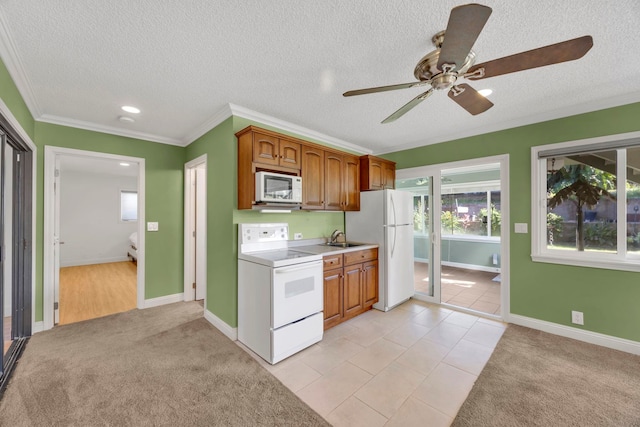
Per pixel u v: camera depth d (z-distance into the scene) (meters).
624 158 2.45
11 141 2.31
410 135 3.55
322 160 3.17
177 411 1.69
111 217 6.83
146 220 3.50
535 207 2.85
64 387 1.90
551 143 2.77
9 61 1.76
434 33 1.58
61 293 4.17
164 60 1.85
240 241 2.65
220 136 2.85
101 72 1.99
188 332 2.80
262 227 2.83
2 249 2.00
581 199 2.67
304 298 2.46
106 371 2.09
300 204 2.90
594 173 2.61
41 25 1.49
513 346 2.49
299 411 1.69
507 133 3.06
